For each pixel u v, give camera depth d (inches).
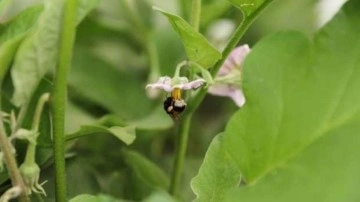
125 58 27.0
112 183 21.6
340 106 14.8
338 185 14.5
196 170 23.0
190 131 25.8
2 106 17.0
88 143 22.3
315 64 14.8
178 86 16.7
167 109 16.8
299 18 27.7
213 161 15.8
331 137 14.8
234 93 19.9
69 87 24.1
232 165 15.8
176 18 15.7
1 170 15.5
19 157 17.3
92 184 19.7
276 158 15.1
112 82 24.9
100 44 26.6
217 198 15.6
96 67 24.8
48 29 14.3
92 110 24.6
